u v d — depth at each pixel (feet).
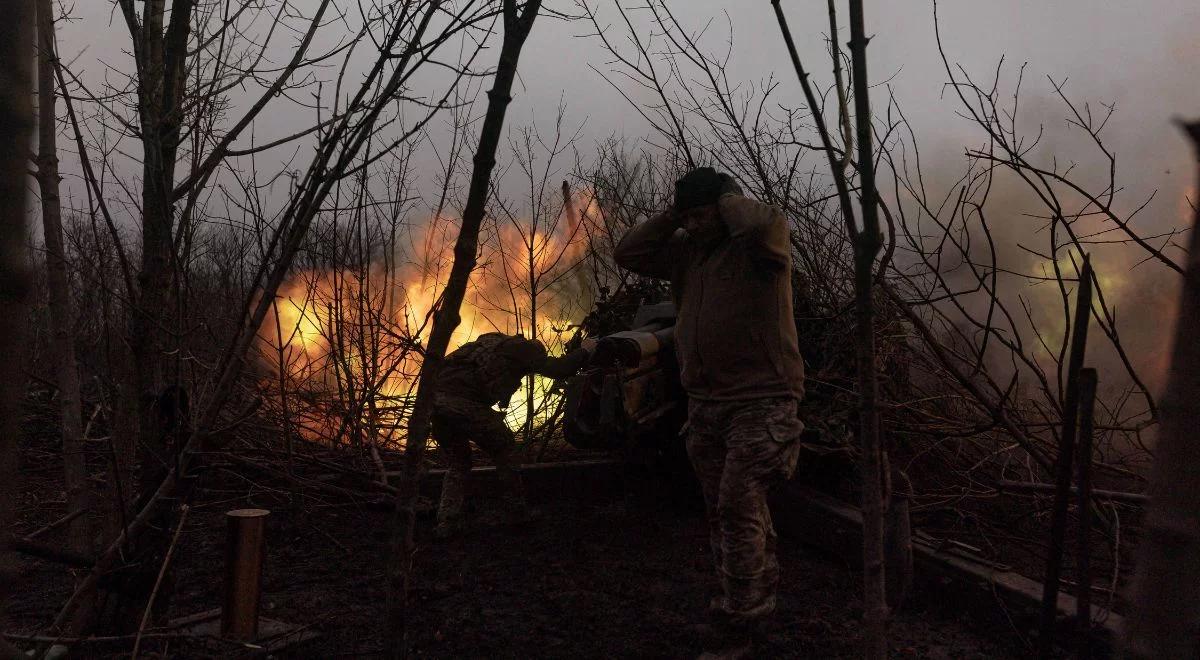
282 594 13.04
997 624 11.57
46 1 7.48
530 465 19.11
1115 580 10.59
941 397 16.03
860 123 4.33
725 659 10.54
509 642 11.35
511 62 5.30
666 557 15.03
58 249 9.05
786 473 10.87
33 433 18.11
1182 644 1.35
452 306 5.57
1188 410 1.38
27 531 14.08
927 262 13.65
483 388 16.11
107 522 9.27
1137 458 14.87
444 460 20.70
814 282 17.93
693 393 11.69
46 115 8.58
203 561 14.38
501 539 16.14
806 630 11.77
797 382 11.19
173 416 9.36
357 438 18.79
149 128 8.60
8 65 1.53
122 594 9.23
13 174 1.55
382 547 15.44
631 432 16.11
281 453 17.34
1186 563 1.36
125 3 8.65
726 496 10.76
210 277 14.65
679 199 11.67
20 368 1.58
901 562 9.57
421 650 11.07
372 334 18.80
